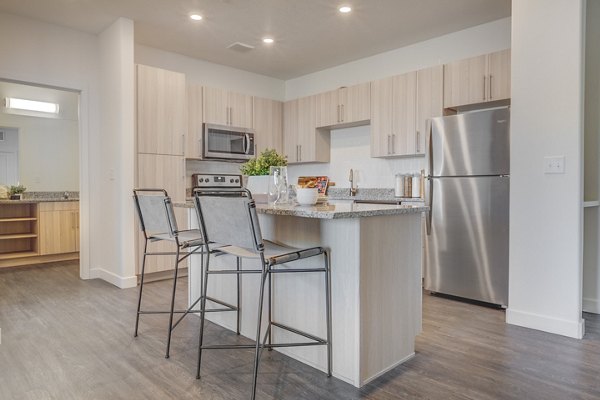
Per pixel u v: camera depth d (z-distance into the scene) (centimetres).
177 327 273
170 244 415
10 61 370
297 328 220
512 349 234
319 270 197
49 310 308
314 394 183
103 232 418
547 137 263
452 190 336
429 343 244
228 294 270
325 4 351
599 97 299
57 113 607
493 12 368
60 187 635
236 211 175
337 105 484
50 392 185
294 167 580
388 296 206
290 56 489
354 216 178
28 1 345
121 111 381
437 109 393
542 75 265
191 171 493
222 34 420
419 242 228
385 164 474
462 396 181
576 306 253
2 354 226
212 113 475
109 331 263
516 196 277
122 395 182
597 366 211
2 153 608
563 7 255
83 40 414
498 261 313
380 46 455
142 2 348
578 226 252
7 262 481
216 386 191
